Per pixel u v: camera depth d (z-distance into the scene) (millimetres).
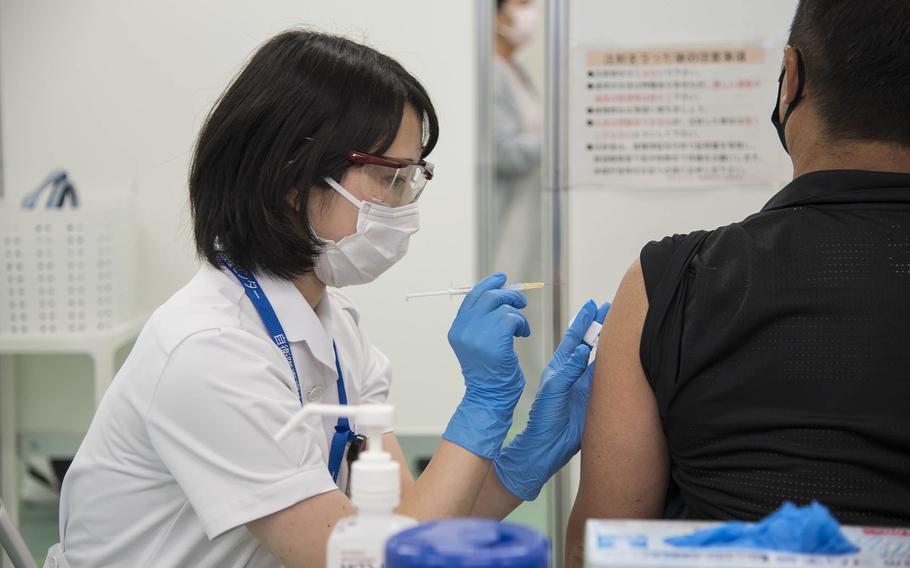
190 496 1121
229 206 1237
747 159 1824
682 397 996
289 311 1266
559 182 1864
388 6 3029
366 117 1215
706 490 992
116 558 1250
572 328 1304
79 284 2812
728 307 966
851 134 983
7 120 3037
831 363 921
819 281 938
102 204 2969
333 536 748
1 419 3033
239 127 1214
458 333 1241
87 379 3107
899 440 891
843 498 901
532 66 4066
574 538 1167
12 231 2771
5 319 2807
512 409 1227
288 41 1245
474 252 3145
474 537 682
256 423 1103
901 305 915
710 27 1805
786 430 931
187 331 1145
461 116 3082
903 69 935
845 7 953
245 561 1221
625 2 1815
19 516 3145
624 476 1089
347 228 1263
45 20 2980
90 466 1248
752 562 663
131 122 3020
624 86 1834
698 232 1061
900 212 956
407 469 1430
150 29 2971
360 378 1521
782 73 1057
